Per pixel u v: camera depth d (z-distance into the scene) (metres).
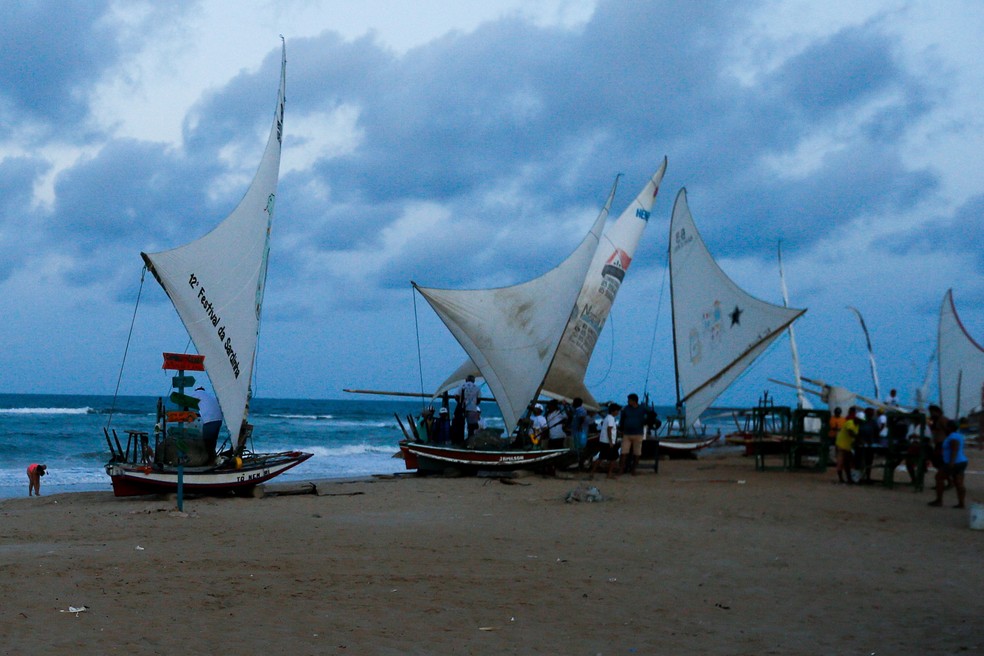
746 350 28.48
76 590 8.07
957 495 17.58
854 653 6.57
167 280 16.97
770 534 12.53
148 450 17.95
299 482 21.44
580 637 6.97
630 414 22.25
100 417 62.91
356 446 45.47
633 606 8.02
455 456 22.30
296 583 8.66
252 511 14.95
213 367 17.94
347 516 14.30
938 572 9.76
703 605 8.09
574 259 24.47
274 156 20.23
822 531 12.91
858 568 9.98
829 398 35.09
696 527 13.18
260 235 19.55
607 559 10.34
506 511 15.12
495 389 23.52
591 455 23.56
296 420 75.19
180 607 7.57
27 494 21.34
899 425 20.70
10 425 51.97
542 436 24.39
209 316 17.91
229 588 8.35
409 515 14.51
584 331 29.73
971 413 36.38
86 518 13.74
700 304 30.17
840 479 20.75
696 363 30.19
